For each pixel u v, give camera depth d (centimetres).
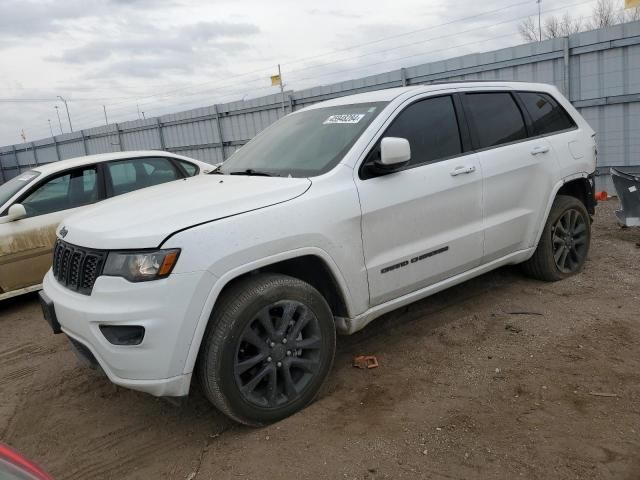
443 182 389
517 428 292
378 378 361
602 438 278
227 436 313
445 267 397
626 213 600
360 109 399
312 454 286
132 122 1875
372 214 351
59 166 655
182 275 279
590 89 876
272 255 306
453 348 395
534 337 400
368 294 355
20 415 369
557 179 479
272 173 375
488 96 451
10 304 649
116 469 297
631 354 362
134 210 322
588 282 501
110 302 284
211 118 1542
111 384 400
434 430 297
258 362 307
